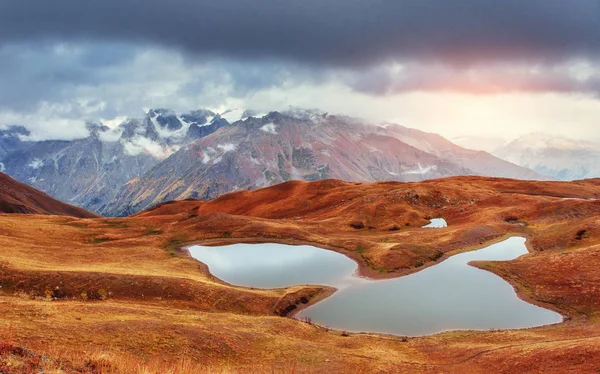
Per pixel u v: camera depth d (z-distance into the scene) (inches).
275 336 1937.7
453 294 3026.6
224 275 3518.7
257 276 3516.2
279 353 1729.8
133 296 2527.1
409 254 3880.4
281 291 2970.0
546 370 1539.1
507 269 3472.0
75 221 5177.2
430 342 2126.0
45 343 1323.8
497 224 4913.9
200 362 1514.5
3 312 1592.0
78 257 3400.6
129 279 2662.4
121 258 3604.8
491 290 3102.9
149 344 1537.9
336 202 7263.8
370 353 1877.5
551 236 4256.9
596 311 2516.0
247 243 4628.4
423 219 5753.0
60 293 2425.0
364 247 4328.3
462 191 6850.4
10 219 4722.0
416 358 1881.2
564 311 2625.5
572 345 1664.6
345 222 5600.4
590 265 3043.8
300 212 7209.6
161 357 1461.6
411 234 4827.8
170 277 2785.4
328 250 4389.8
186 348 1583.4
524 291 3034.0
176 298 2571.4
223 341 1718.8
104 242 4328.3
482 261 3745.1
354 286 3270.2
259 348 1754.4
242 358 1637.6
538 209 5388.8
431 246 4153.5
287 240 4731.8
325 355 1761.8
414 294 3046.3
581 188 7450.8
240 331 1889.8
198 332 1738.4
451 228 4958.2
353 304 2851.9
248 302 2689.5
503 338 2138.3
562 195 7071.9
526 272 3324.3
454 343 2085.4
